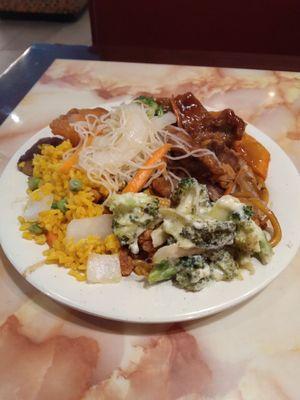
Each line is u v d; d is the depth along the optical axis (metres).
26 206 0.29
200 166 0.31
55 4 0.95
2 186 0.31
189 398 0.23
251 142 0.34
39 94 0.45
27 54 0.52
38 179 0.31
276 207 0.30
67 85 0.47
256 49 0.58
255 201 0.29
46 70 0.49
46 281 0.25
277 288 0.28
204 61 0.51
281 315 0.26
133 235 0.26
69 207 0.28
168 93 0.45
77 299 0.24
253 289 0.24
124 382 0.23
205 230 0.24
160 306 0.24
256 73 0.48
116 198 0.26
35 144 0.34
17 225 0.28
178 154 0.31
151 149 0.32
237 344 0.25
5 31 0.96
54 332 0.25
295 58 0.50
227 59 0.51
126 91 0.46
